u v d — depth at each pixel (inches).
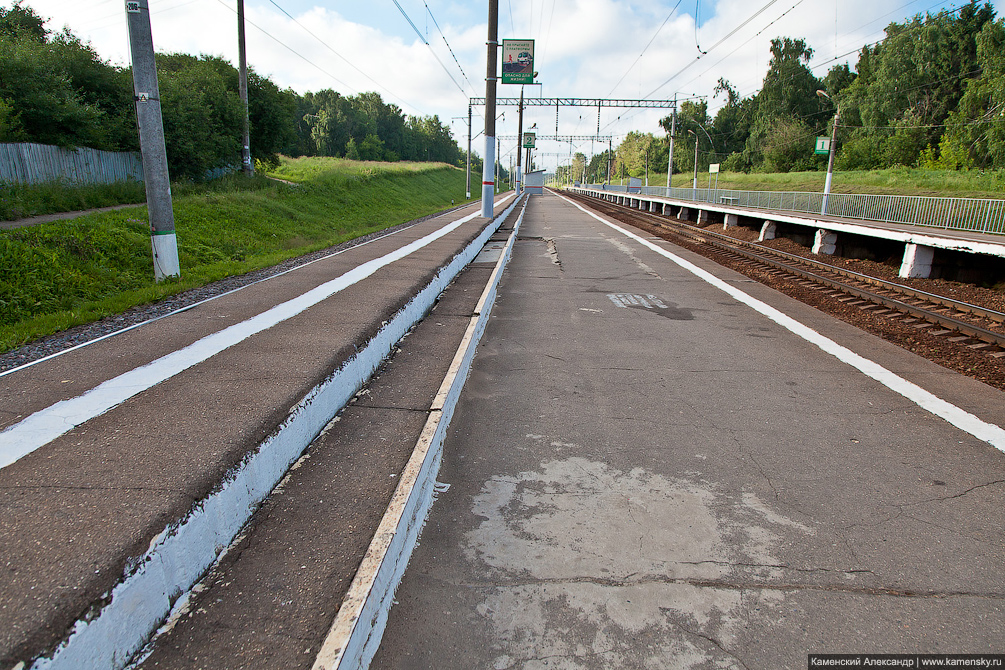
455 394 200.1
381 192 1476.4
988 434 177.0
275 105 1141.7
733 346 276.1
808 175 2353.6
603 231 911.7
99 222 468.8
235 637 84.2
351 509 117.8
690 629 99.7
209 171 964.6
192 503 98.5
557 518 132.0
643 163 4399.6
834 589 109.2
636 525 129.3
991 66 1844.2
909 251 530.3
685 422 185.9
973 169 1732.3
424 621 100.8
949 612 103.4
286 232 725.3
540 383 221.5
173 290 334.3
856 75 3002.0
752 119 3503.9
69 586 77.0
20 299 319.9
